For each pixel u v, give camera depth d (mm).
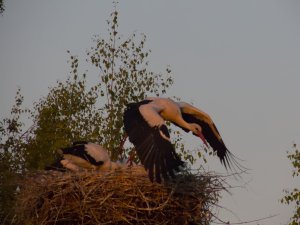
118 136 17953
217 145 15812
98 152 15055
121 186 13766
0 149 18094
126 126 14273
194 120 15922
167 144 13836
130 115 14438
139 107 14508
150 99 15445
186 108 15750
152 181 13477
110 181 13812
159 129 14000
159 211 13828
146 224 13781
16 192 15609
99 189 13727
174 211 13969
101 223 13492
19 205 14469
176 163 13758
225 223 14016
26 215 14172
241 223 13930
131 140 14078
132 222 13820
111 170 14242
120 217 13617
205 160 16938
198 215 14078
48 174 14383
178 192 13992
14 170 17000
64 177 13992
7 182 16156
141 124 14180
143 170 14141
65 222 13852
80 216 13648
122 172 13992
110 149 17641
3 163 17250
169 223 13969
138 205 13805
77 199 13734
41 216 13844
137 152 13898
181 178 14156
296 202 17625
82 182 13789
